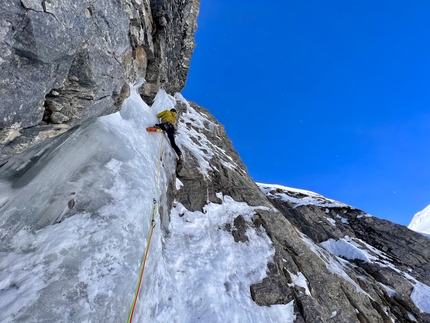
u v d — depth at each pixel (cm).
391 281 915
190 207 686
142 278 367
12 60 210
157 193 527
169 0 843
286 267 610
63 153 355
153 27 757
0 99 209
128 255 345
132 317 321
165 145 729
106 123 468
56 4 230
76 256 297
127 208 390
